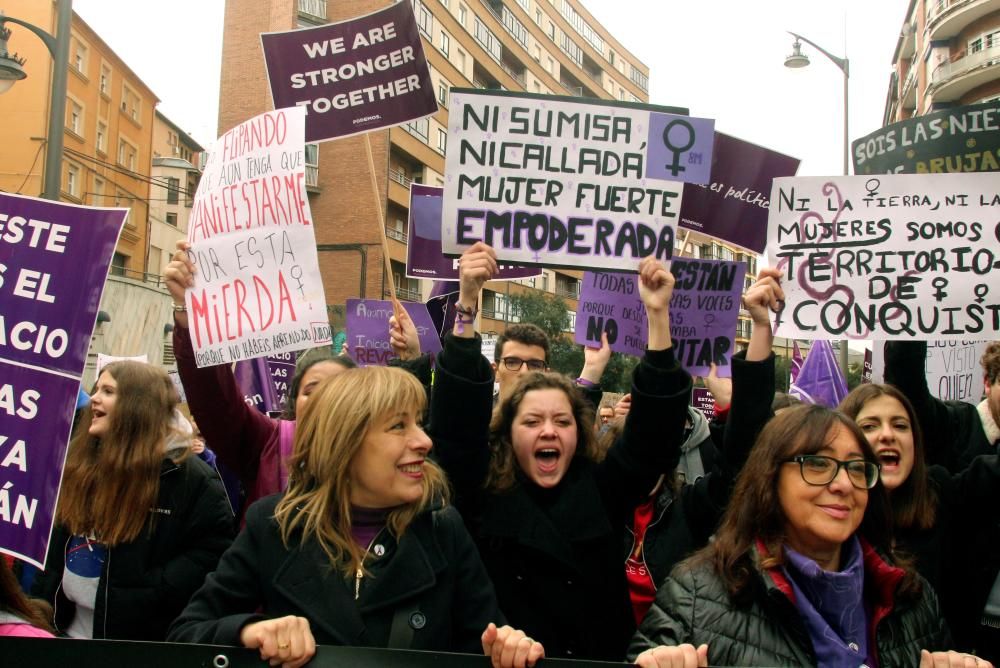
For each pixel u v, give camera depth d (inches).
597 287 171.8
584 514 109.7
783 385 1077.1
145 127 1397.6
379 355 219.9
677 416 114.4
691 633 83.5
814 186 144.2
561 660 75.1
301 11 1212.5
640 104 137.8
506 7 1731.1
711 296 157.4
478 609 90.2
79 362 94.0
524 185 137.3
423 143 1346.0
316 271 141.8
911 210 140.6
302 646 74.8
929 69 1401.3
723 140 179.2
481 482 111.9
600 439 136.3
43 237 97.3
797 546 86.0
